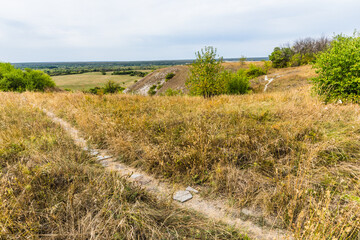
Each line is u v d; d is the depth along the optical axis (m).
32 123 5.95
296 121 4.54
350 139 3.64
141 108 7.64
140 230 2.07
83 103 9.05
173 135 4.73
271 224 2.26
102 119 6.54
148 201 2.68
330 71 6.59
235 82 17.17
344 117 4.74
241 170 3.37
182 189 3.08
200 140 3.96
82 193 2.56
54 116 7.98
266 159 3.44
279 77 26.39
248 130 4.41
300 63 38.50
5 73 29.69
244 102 7.77
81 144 4.78
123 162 4.09
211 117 5.62
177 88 44.78
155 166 3.73
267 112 5.61
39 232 2.06
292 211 2.16
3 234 1.88
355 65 5.98
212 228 2.22
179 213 2.48
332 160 3.22
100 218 2.16
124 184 2.89
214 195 2.87
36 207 2.39
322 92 6.95
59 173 3.12
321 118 4.70
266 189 2.83
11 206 2.24
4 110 7.42
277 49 42.41
